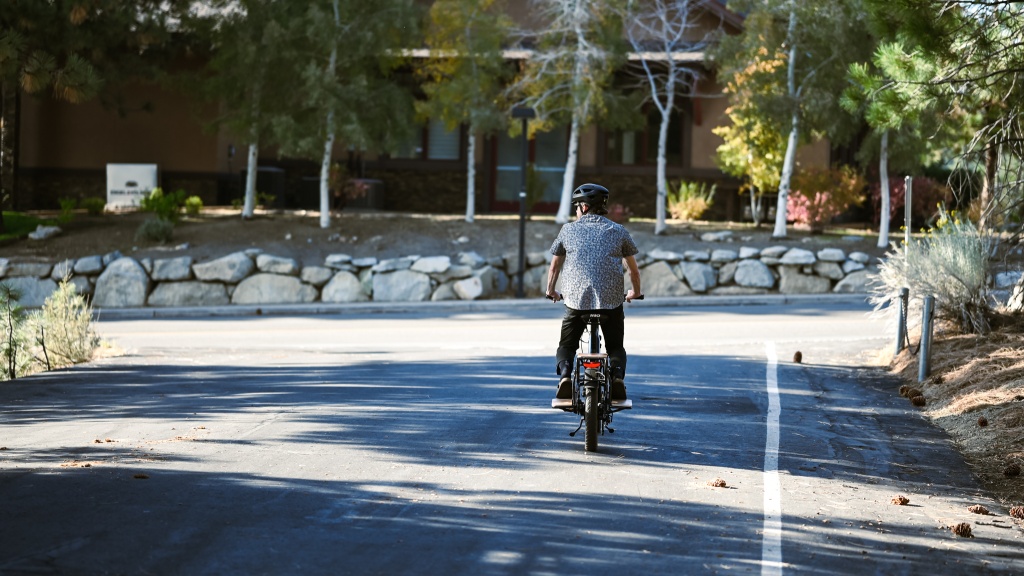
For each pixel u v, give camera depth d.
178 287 32.03
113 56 35.53
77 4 29.42
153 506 8.01
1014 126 14.69
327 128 33.00
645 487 8.88
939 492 9.08
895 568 6.98
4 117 39.28
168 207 35.50
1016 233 16.84
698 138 41.66
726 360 17.70
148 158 42.44
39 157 42.75
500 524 7.73
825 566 6.97
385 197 44.09
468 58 34.94
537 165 43.69
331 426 11.51
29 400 13.82
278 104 34.38
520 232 31.36
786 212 34.16
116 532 7.31
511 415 12.25
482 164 43.56
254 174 36.94
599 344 10.34
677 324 24.30
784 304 29.92
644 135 42.72
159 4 35.94
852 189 35.47
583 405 10.59
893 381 15.49
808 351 19.03
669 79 35.81
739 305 29.81
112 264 32.03
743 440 10.98
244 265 32.25
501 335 23.16
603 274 10.27
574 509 8.16
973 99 14.09
